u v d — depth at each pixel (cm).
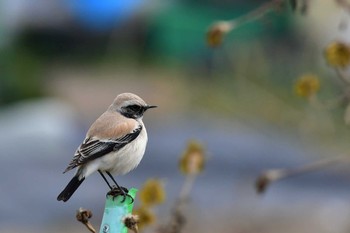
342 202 1594
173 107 2550
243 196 1466
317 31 2377
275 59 2448
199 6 3073
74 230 1563
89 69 3269
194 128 2345
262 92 2298
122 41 3156
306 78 811
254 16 810
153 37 3130
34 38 3328
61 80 3084
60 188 1780
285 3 795
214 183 1769
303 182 1738
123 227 577
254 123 2247
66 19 3431
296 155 1973
